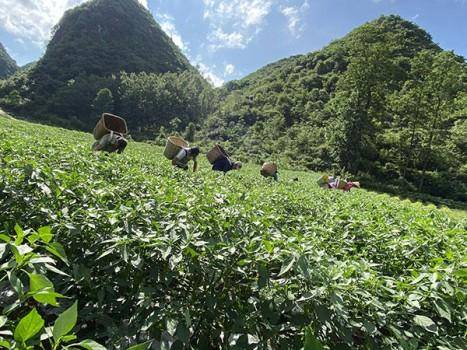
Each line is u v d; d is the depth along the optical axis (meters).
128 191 4.88
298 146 69.12
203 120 120.44
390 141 60.34
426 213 8.08
